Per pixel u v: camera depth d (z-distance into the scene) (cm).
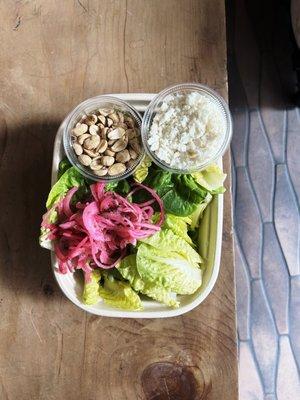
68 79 46
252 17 73
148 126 39
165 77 46
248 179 71
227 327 43
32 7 47
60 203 39
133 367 43
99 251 40
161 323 44
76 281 42
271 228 70
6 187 45
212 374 43
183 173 39
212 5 47
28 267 44
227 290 44
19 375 43
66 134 39
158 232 40
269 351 68
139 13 47
